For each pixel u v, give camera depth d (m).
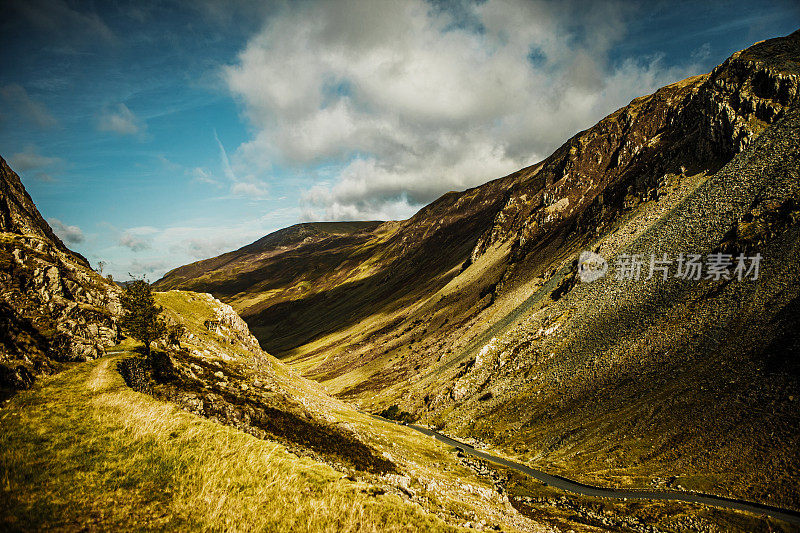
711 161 143.62
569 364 114.50
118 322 55.69
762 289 85.69
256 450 25.48
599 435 83.75
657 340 96.88
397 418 149.75
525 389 118.44
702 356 84.12
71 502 18.58
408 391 169.75
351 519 21.30
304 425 58.16
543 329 138.12
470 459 90.75
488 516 47.91
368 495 24.05
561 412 99.31
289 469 24.22
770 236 93.88
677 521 54.47
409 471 58.16
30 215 87.25
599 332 116.44
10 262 44.59
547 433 94.88
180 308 104.06
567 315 136.50
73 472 20.81
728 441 65.75
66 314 46.06
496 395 125.50
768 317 79.38
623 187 182.12
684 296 101.94
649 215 147.00
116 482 20.77
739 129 133.00
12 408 27.53
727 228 107.62
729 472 61.25
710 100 151.50
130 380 41.97
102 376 38.16
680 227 124.62
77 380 36.38
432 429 128.88
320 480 23.95
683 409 76.38
